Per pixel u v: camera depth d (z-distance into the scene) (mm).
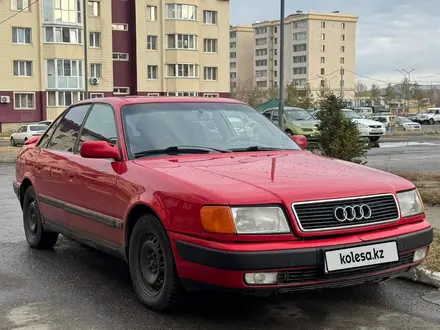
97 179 4926
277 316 4262
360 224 3879
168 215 4023
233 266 3623
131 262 4516
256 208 3717
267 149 5176
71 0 47906
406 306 4496
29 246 6672
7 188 12273
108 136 5133
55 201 5797
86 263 5891
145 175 4379
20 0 46250
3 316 4344
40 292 4930
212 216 3727
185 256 3891
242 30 127625
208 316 4262
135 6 51688
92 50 49406
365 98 111250
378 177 4312
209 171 4262
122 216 4555
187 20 53312
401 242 4004
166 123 5098
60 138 6113
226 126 5309
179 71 53469
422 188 9898
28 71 46906
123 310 4426
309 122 22484
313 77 116875
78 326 4113
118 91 52250
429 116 63625
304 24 116750
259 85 125875
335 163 4707
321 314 4309
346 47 120000
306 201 3770
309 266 3682
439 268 5105
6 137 42500
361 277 3869
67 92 48312
